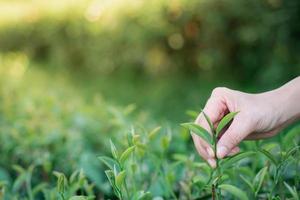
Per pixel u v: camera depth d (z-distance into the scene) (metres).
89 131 1.85
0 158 1.59
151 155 1.18
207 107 0.98
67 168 1.44
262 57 3.42
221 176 0.93
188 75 3.82
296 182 1.03
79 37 4.16
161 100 3.52
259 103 0.94
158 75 3.88
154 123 1.89
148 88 3.79
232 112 0.88
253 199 1.00
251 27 3.31
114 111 1.60
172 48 3.76
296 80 0.96
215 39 3.58
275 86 3.27
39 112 1.91
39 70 4.27
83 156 1.40
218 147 0.92
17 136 1.60
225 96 0.96
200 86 3.64
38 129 1.78
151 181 1.20
